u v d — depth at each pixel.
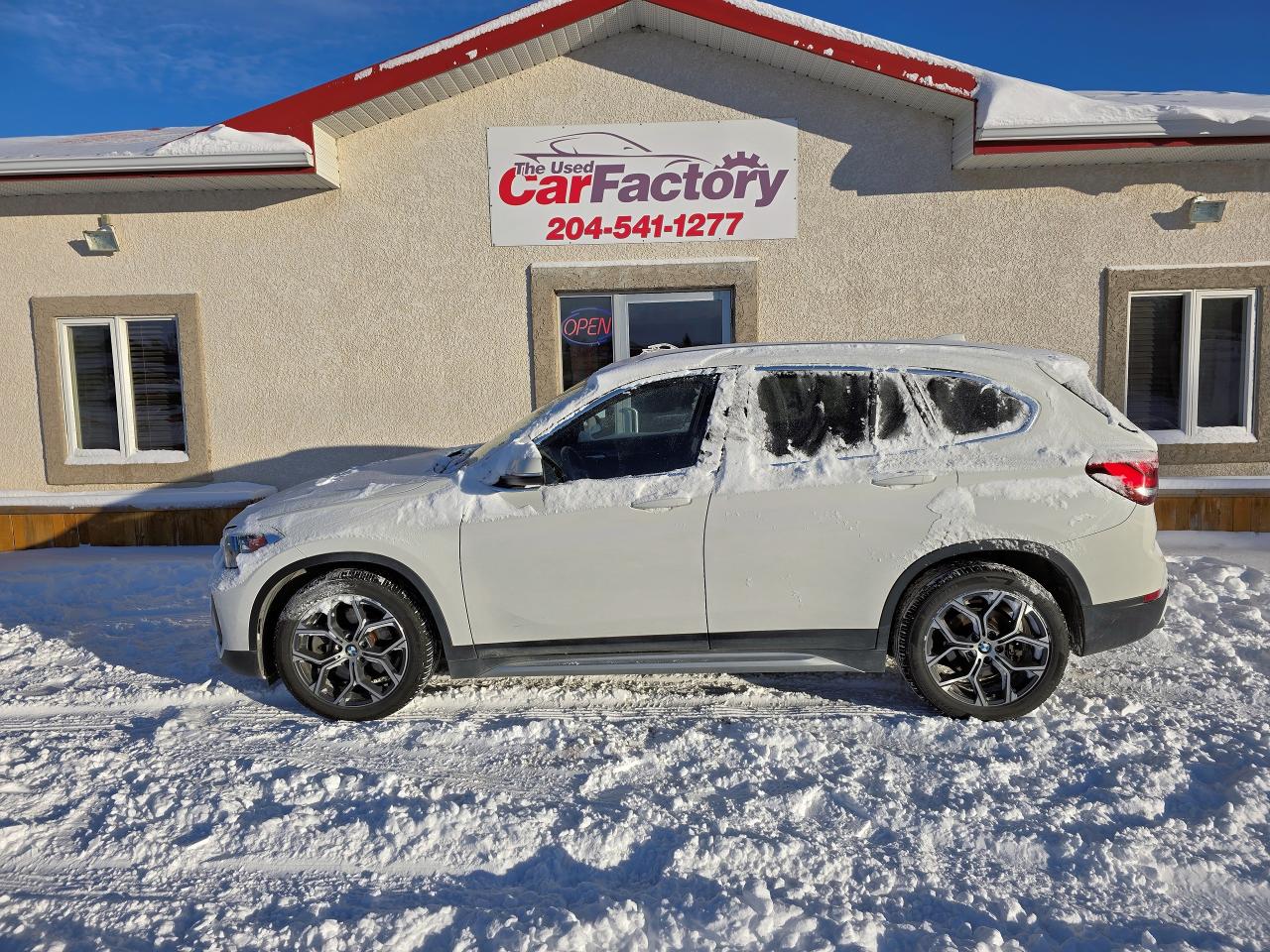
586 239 7.77
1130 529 3.84
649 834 3.06
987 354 4.05
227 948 2.53
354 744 3.85
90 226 7.86
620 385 4.07
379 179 7.74
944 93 6.96
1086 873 2.83
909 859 2.92
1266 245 7.49
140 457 8.17
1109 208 7.55
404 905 2.74
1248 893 2.73
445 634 3.99
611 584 3.92
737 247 7.73
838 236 7.70
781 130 7.59
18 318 8.01
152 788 3.41
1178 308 7.76
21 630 5.55
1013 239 7.62
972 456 3.88
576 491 3.94
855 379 4.01
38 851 3.05
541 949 2.46
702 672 4.07
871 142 7.59
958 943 2.51
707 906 2.64
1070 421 3.93
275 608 4.15
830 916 2.60
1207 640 4.94
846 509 3.85
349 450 8.01
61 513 7.85
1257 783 3.27
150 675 4.75
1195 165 7.44
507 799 3.30
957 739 3.75
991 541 3.82
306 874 2.91
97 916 2.70
